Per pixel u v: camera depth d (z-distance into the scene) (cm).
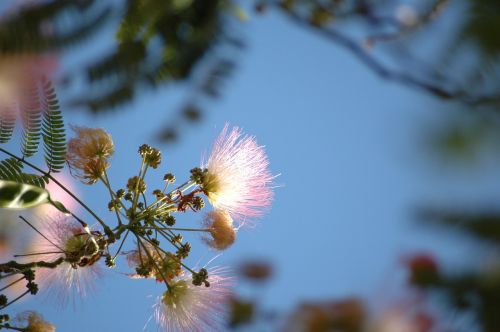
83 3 18
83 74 18
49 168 47
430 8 15
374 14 19
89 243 55
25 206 47
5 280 52
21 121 21
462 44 13
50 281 59
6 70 16
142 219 60
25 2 17
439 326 10
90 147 57
